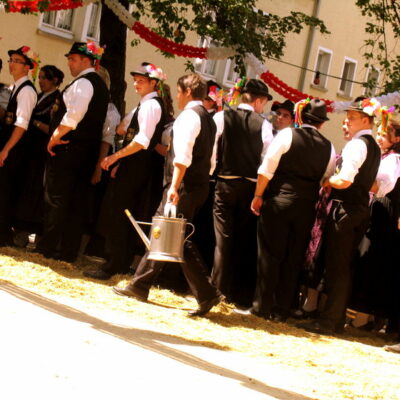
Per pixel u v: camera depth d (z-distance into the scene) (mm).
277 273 10219
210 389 6480
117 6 13703
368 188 10125
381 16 22516
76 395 5645
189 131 9586
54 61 27172
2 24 25266
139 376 6441
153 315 9273
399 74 21969
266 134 10570
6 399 5336
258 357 8273
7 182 11562
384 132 10680
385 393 7629
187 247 9555
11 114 11508
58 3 13172
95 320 8281
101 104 11227
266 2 32250
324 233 10523
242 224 10633
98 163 11477
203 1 18266
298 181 10023
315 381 7652
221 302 10562
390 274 10859
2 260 10547
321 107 10141
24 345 6695
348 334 10656
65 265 11117
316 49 35188
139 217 11258
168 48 14047
